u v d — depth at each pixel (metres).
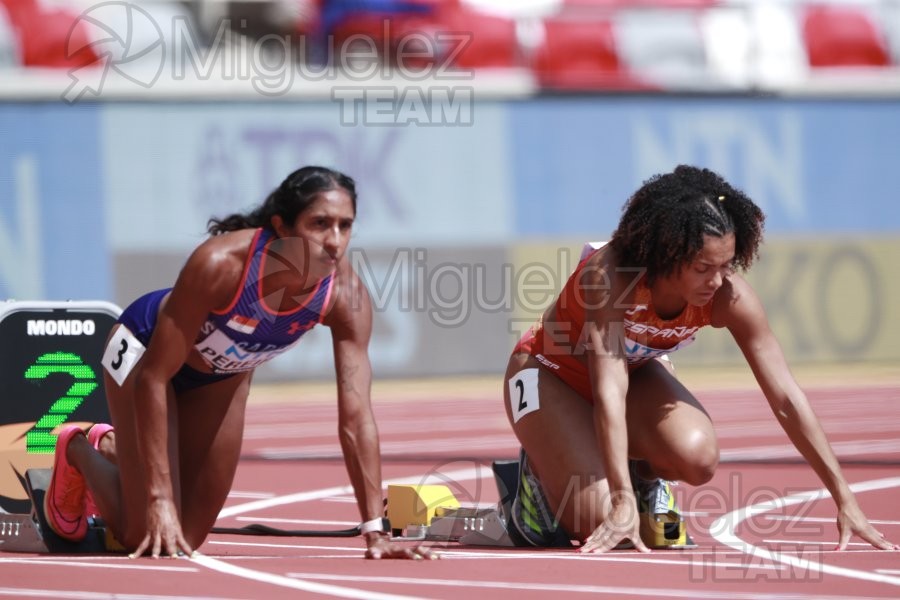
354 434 16.28
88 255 61.53
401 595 12.82
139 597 12.71
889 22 74.06
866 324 68.19
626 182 67.69
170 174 62.69
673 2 76.81
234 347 16.52
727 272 16.88
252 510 24.00
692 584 13.58
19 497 19.64
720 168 68.56
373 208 64.12
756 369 17.69
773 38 72.00
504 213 65.88
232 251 15.80
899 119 70.00
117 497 17.28
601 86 68.25
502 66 69.19
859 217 69.06
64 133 61.62
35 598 12.65
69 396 20.08
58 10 63.78
